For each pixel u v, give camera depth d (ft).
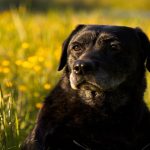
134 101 17.57
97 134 16.90
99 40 17.39
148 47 18.19
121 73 17.29
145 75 18.31
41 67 25.61
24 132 19.54
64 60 18.63
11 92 18.06
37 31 32.81
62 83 17.88
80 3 105.40
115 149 16.90
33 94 22.75
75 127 16.96
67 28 32.68
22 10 36.40
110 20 42.73
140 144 17.26
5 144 17.24
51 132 16.87
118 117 17.22
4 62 24.23
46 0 100.32
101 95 17.13
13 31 31.86
